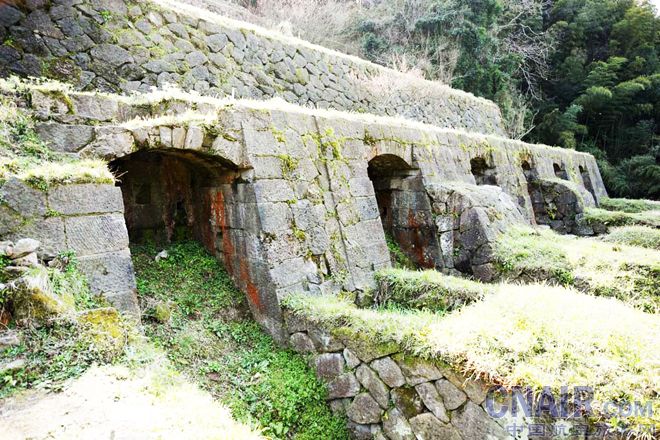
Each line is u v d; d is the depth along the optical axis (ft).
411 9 54.65
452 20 52.31
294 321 12.93
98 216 10.27
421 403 9.44
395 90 37.81
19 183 9.35
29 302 8.24
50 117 11.62
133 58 19.93
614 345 8.40
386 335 10.19
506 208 21.90
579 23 73.82
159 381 8.32
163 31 21.38
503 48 62.39
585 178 49.44
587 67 73.46
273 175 14.57
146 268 14.94
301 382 11.76
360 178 18.34
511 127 57.52
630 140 69.10
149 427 6.55
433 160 22.90
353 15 55.67
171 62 21.36
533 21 71.41
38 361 7.76
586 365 7.93
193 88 22.04
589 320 9.44
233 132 14.03
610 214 31.30
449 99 45.09
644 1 82.48
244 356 12.64
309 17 49.37
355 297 15.93
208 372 11.60
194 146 13.12
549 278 16.38
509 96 59.57
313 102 29.37
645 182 61.21
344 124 18.38
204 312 13.82
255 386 11.39
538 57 70.44
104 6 19.30
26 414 6.63
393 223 22.75
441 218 20.42
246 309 14.57
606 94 65.77
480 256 18.76
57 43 17.70
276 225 14.11
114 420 6.61
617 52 75.61
